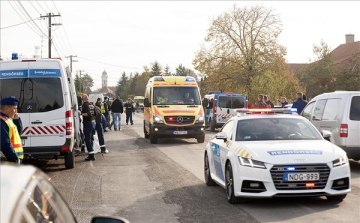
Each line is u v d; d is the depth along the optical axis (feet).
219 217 23.07
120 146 60.90
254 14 173.99
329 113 41.16
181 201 27.12
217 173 29.73
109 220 8.78
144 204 26.48
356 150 38.37
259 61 173.47
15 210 6.35
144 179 35.06
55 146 38.50
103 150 53.01
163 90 66.64
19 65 38.73
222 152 28.07
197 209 24.97
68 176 36.86
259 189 24.47
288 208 24.84
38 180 7.70
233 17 176.14
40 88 38.60
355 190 29.81
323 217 22.77
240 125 28.91
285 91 142.20
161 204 26.40
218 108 91.35
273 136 27.96
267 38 174.09
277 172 24.31
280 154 24.80
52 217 7.75
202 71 179.11
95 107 52.34
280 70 168.96
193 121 64.18
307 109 46.50
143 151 54.54
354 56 157.17
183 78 68.49
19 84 38.50
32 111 38.34
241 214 23.63
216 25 177.17
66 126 38.70
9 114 23.39
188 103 66.13
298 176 24.30
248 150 25.48
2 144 22.77
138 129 98.22
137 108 275.39
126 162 44.86
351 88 152.87
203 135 65.05
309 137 28.14
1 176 7.07
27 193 6.98
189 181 34.04
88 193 29.86
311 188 24.41
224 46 177.58
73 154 41.09
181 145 61.87
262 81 142.72
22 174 7.36
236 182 25.09
